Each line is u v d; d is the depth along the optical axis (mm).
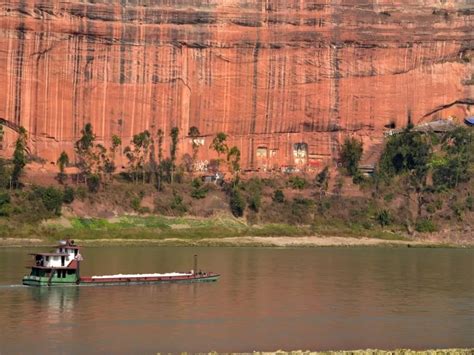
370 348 101812
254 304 125312
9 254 175625
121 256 179125
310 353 95750
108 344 100250
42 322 110250
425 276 158125
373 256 195000
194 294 132250
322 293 135875
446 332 110938
